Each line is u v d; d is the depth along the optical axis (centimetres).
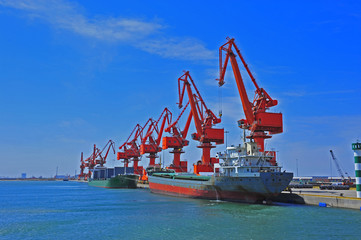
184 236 3444
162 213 5141
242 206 5650
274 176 5556
